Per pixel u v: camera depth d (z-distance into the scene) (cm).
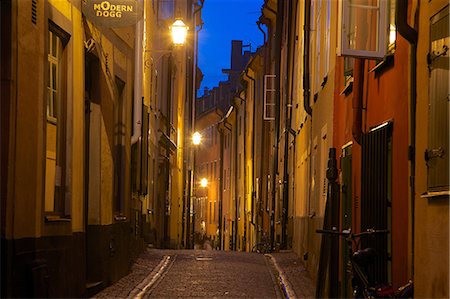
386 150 835
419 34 712
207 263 1827
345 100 1162
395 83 816
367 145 929
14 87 773
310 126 1773
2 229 751
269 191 3331
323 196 1388
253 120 4028
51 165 944
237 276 1546
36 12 845
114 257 1312
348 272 1045
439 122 639
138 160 1684
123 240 1418
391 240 808
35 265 819
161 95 2581
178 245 3356
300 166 2072
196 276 1515
